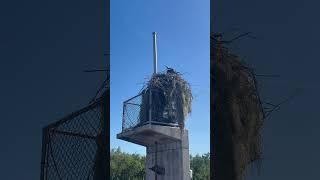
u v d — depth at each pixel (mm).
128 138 12844
